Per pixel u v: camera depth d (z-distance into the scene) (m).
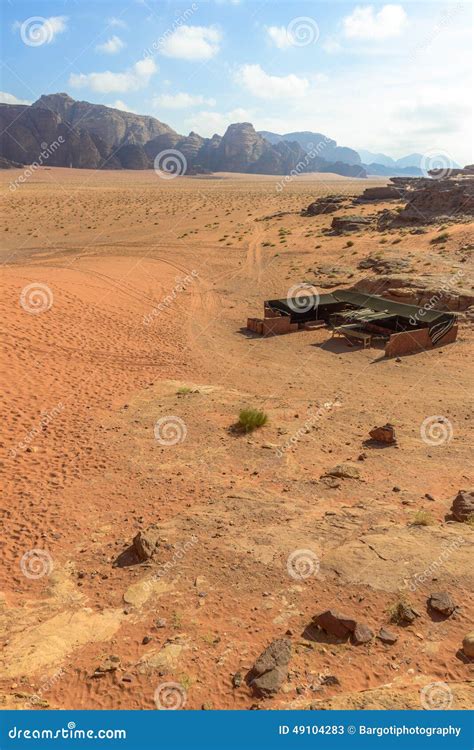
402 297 30.53
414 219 52.44
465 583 7.97
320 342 25.80
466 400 17.86
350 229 54.81
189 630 7.37
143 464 13.00
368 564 8.50
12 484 11.88
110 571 8.88
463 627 7.18
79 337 23.59
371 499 11.19
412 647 6.88
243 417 15.23
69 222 70.06
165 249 51.91
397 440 14.66
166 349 23.97
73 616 7.80
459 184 53.09
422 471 12.70
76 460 13.12
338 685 6.33
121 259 47.12
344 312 27.61
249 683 6.41
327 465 13.15
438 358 22.72
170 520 10.32
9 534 10.04
